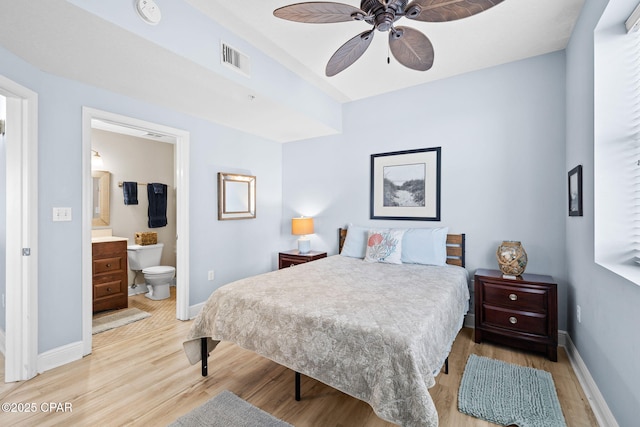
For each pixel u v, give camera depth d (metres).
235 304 1.90
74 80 2.26
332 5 1.51
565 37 2.38
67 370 2.14
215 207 3.48
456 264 3.03
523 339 2.42
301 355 1.57
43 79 2.09
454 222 3.10
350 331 1.45
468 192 3.02
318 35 2.33
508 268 2.59
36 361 2.06
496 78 2.87
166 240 4.62
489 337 2.59
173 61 1.97
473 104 2.99
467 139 3.02
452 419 1.66
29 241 1.99
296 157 4.32
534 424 1.58
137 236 4.14
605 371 1.62
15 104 1.96
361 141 3.71
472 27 2.25
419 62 2.00
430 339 1.47
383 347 1.34
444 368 2.14
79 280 2.31
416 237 3.04
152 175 4.47
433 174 3.21
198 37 2.02
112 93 2.50
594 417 1.66
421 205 3.29
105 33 1.64
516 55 2.68
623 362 1.41
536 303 2.38
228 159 3.62
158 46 1.79
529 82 2.73
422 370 1.29
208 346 2.16
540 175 2.69
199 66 2.05
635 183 1.68
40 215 2.08
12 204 1.98
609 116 1.74
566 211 2.53
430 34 2.34
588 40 1.88
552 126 2.63
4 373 2.10
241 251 3.81
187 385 1.98
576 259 2.21
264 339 1.71
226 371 2.16
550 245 2.64
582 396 1.85
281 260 3.96
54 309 2.17
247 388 1.95
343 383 1.42
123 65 2.03
